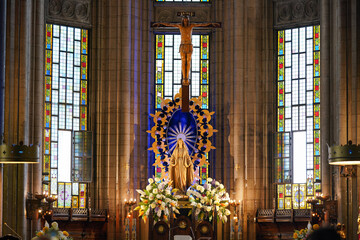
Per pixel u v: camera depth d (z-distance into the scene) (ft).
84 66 101.55
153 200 89.15
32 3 92.32
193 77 106.22
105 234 97.45
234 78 101.60
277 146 101.30
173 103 98.84
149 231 93.56
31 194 86.17
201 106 101.86
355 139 85.46
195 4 106.83
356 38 85.92
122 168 98.63
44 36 96.94
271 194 100.63
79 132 99.04
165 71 106.01
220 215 90.07
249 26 102.12
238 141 100.01
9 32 83.66
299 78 101.04
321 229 17.90
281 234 96.63
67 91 99.25
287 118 101.71
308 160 98.37
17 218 81.41
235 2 102.42
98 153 99.76
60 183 96.63
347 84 86.74
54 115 97.25
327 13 95.55
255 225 97.76
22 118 83.92
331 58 94.99
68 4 100.01
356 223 82.23
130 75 101.19
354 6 86.02
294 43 102.22
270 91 102.73
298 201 98.43
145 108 103.71
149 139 102.99
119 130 99.60
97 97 100.94
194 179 94.22
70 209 92.73
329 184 92.63
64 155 97.60
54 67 98.07
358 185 82.02
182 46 93.86
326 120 94.17
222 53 104.94
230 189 99.50
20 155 59.41
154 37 106.01
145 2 104.99
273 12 103.96
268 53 103.24
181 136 97.91
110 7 101.91
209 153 103.96
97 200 98.68
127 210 97.40
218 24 93.56
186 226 92.63
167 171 97.35
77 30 101.30
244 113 100.68
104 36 101.96
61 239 58.95
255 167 99.81
